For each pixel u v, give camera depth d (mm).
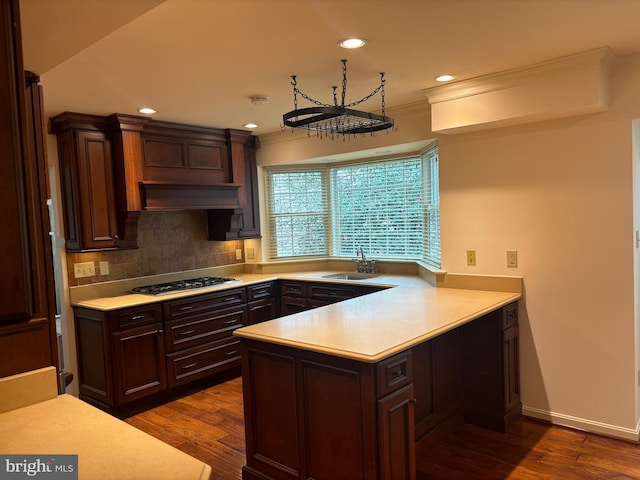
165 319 3838
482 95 3051
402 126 3844
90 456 1190
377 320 2650
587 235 2986
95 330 3611
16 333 1538
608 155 2879
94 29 1675
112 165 3801
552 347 3162
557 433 3072
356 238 5008
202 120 4004
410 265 4539
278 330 2508
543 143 3105
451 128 3207
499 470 2676
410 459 2258
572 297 3064
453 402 3223
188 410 3691
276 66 2604
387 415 2102
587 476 2568
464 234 3484
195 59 2436
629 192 2832
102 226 3744
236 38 2166
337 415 2205
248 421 2609
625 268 2871
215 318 4203
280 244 5156
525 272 3234
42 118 2078
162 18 1919
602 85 2730
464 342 3266
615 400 2955
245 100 3336
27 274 1312
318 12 1916
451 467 2734
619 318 2908
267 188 5102
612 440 2949
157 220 4395
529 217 3191
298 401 2348
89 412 1479
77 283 3852
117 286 4098
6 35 1269
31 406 1531
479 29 2184
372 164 4805
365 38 2232
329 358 2201
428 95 3270
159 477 1085
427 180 4258
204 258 4793
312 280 4492
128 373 3609
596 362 3004
